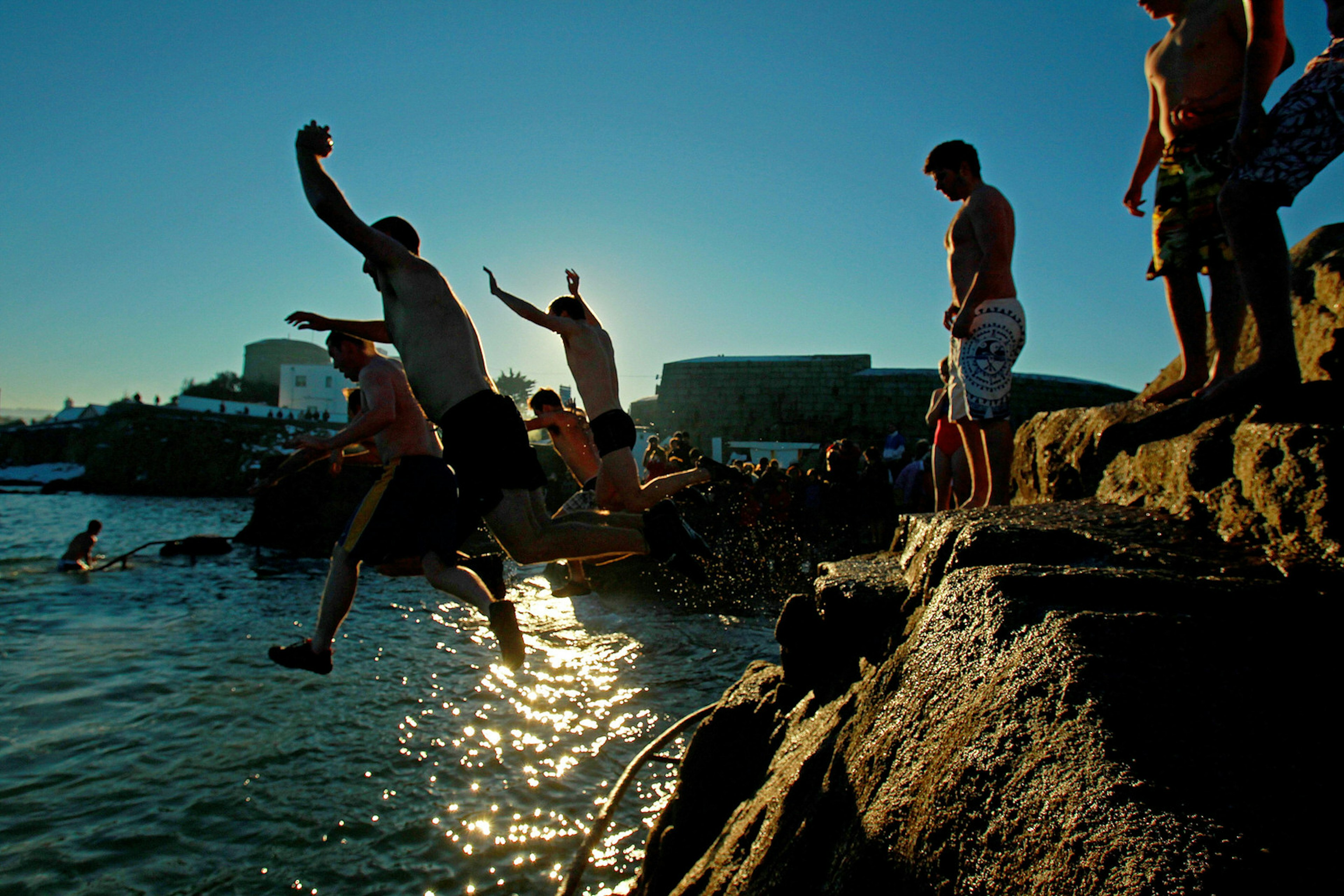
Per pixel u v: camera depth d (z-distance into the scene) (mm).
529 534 3656
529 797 6051
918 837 1740
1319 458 2289
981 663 2049
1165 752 1478
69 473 52469
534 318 4109
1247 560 2480
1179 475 3053
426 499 3773
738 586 14453
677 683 9047
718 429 37344
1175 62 4316
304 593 15555
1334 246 5191
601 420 4117
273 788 6199
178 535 26406
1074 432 5066
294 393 68438
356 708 8117
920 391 35688
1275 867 1188
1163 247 4352
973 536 2832
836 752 2592
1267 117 2982
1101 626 1866
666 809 4227
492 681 9102
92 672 9422
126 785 6254
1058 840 1410
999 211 4918
